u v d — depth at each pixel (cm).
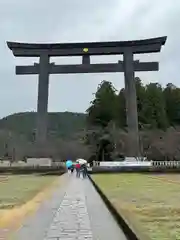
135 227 1097
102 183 3500
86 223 1330
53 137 15875
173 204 1795
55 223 1330
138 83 11850
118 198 2083
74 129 17300
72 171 7231
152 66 7350
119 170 6538
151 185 3200
